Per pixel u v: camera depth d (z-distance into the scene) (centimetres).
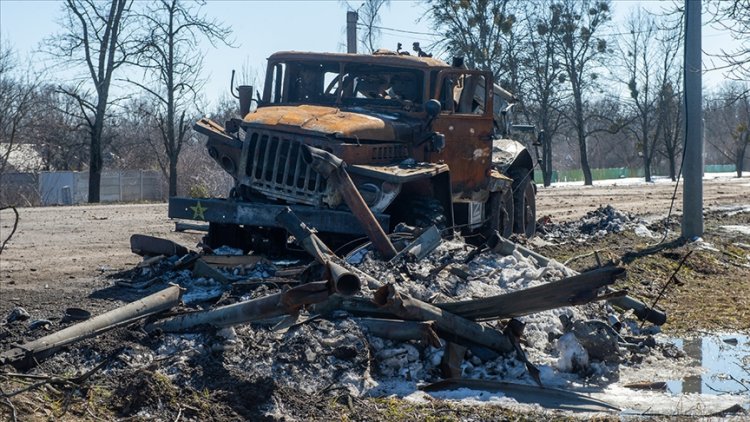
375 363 649
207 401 562
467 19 4278
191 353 616
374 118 990
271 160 960
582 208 2181
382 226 895
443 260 827
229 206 965
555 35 5009
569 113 5706
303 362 623
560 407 612
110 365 603
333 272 588
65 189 3978
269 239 1017
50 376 571
